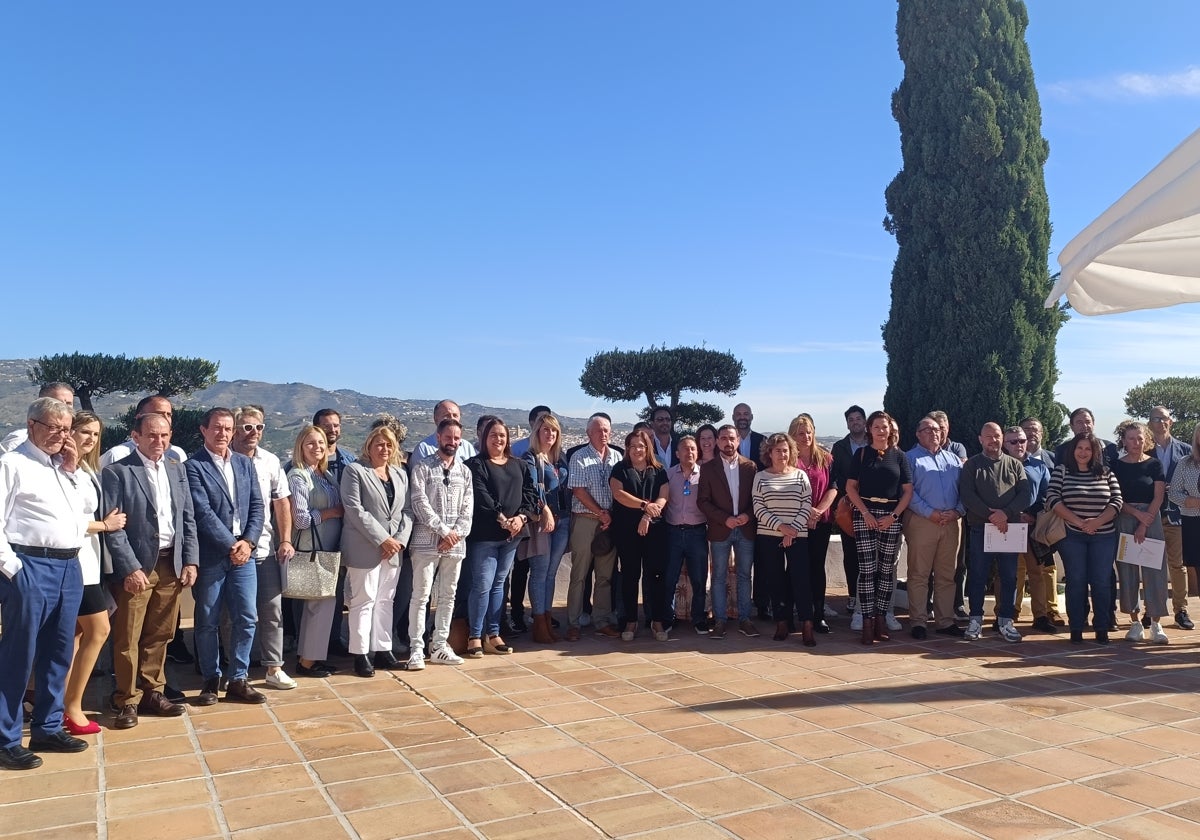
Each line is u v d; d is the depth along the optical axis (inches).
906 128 422.0
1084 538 294.4
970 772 172.4
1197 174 116.6
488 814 152.3
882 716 210.4
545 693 231.3
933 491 303.1
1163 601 293.9
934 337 403.5
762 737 194.2
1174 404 794.8
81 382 677.3
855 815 151.5
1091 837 142.7
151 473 206.4
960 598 341.7
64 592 179.8
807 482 296.0
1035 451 336.2
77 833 145.1
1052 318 395.5
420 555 258.7
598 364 656.4
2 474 171.8
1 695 174.1
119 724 199.9
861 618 318.0
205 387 724.0
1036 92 399.5
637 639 300.8
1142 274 157.8
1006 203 390.0
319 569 242.2
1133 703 221.5
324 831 145.6
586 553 300.7
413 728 201.3
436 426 289.9
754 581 343.3
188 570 209.9
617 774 171.3
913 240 413.1
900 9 419.5
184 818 150.9
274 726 203.2
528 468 283.6
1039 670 256.5
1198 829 145.8
